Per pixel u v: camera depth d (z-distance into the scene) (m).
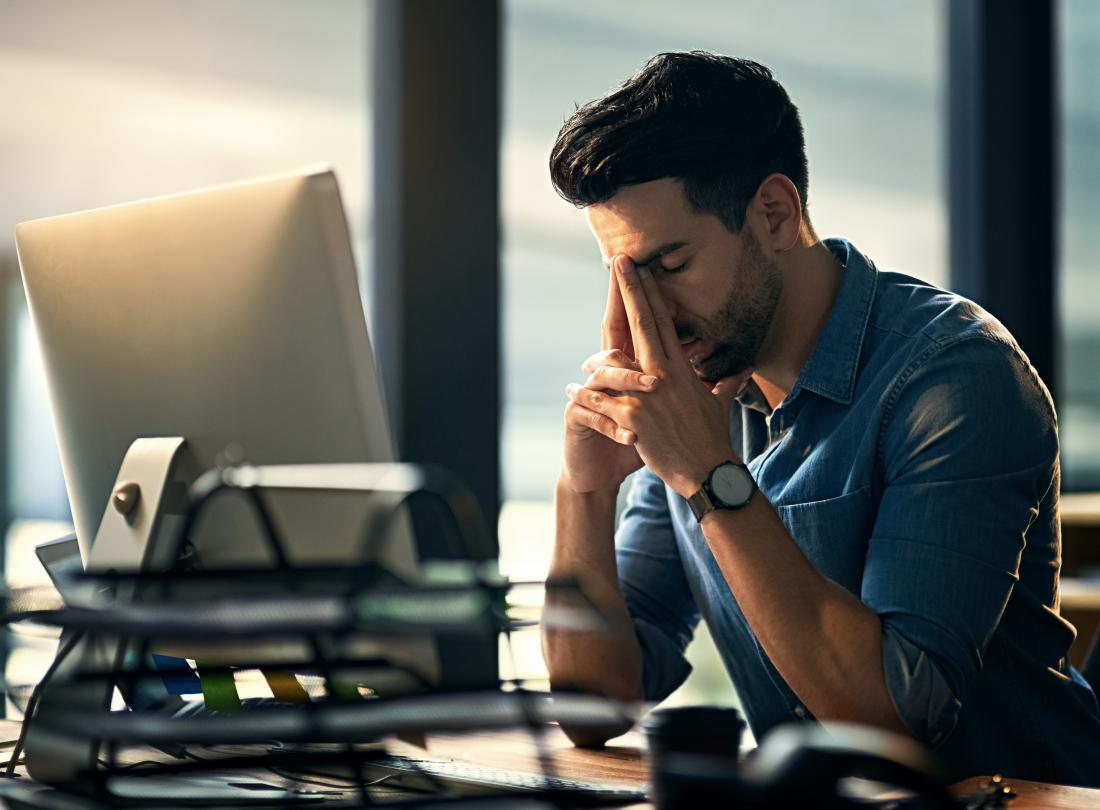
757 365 1.50
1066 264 3.52
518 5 2.82
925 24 3.38
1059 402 3.45
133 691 1.08
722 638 1.57
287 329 1.08
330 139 2.68
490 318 2.66
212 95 2.70
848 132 3.27
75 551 1.36
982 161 3.37
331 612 0.80
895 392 1.37
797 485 1.44
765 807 0.61
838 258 1.55
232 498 1.10
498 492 2.66
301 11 2.69
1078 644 2.52
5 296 2.63
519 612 1.04
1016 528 1.31
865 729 1.22
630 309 1.40
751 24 3.11
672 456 1.34
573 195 1.40
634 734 1.38
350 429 1.08
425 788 1.02
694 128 1.34
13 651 1.39
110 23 2.66
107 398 1.20
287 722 0.80
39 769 1.00
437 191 2.62
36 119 2.64
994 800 0.96
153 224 1.15
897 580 1.28
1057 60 3.46
